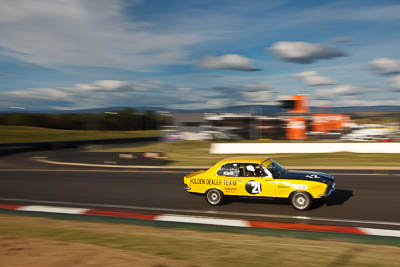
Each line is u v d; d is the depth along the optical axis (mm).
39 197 11812
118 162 20562
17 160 25172
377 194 10531
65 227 7578
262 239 6398
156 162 19578
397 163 16594
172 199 10812
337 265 4770
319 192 8578
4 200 11477
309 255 5227
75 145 38656
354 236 6727
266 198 9117
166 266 4738
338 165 16703
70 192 12484
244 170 9430
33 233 6902
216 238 6477
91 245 5879
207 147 26562
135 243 6023
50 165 21328
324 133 25172
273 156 20297
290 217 8336
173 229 7449
